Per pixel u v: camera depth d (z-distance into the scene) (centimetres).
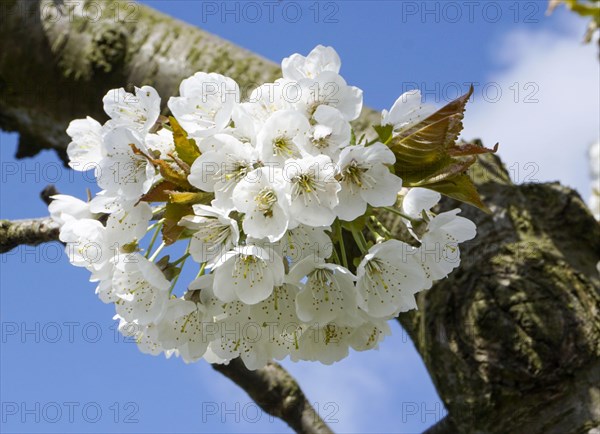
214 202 72
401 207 77
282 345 77
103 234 75
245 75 91
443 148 73
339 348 77
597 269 86
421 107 75
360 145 72
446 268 76
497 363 84
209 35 94
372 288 75
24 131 100
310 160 72
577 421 83
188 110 74
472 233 76
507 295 85
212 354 78
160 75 93
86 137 77
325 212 73
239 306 75
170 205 73
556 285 85
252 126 73
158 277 74
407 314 89
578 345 84
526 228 87
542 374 84
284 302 75
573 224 88
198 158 72
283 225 72
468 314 85
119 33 94
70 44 95
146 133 74
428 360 87
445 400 86
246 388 93
